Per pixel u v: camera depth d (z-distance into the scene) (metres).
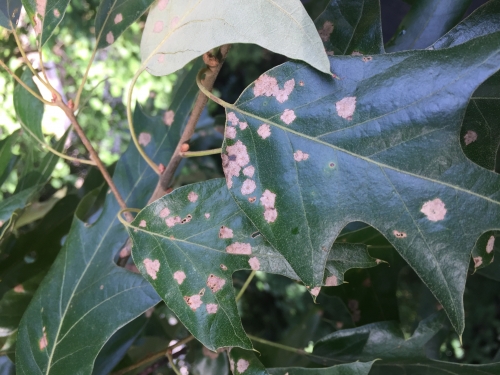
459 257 0.15
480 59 0.14
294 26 0.15
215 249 0.18
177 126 0.29
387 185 0.15
